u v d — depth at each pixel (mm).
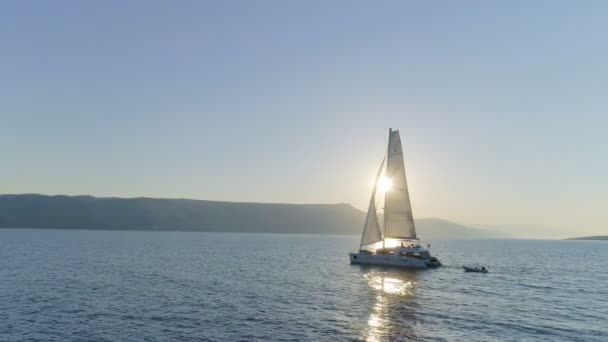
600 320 38906
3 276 59938
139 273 65688
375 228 78875
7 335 31328
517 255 142375
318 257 106250
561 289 57719
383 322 35719
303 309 40125
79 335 31484
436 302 44688
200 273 67000
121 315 37188
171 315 37281
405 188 76188
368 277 63562
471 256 129750
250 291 49750
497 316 39062
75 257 92688
